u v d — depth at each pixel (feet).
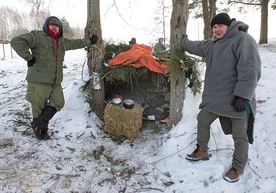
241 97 7.22
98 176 8.82
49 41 9.74
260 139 10.37
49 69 9.84
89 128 11.56
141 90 13.66
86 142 10.83
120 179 8.70
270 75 18.66
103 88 12.71
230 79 7.84
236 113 7.80
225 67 7.84
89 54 12.14
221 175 8.48
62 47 10.24
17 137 10.69
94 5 11.39
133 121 11.21
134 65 11.49
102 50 12.05
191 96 12.11
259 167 8.82
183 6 9.94
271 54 29.30
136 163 9.65
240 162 8.14
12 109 14.02
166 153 10.02
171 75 10.71
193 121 11.21
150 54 12.32
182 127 10.96
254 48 7.38
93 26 11.57
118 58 11.76
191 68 11.87
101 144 10.89
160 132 12.10
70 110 12.53
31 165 8.97
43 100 10.16
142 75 13.09
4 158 9.24
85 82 13.11
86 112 12.44
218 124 11.01
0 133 10.96
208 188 8.06
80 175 8.79
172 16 10.27
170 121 11.75
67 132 11.19
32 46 9.53
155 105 13.30
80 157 9.81
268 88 15.72
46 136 10.60
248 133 8.20
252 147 9.91
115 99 11.70
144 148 10.74
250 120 8.09
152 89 13.56
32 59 9.59
